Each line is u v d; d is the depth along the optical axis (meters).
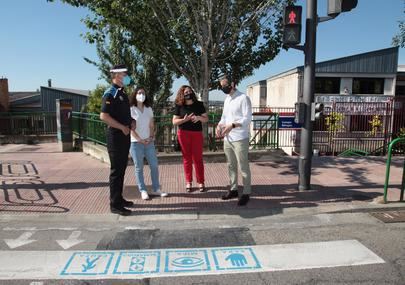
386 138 14.72
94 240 4.54
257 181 7.28
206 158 9.09
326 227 4.96
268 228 4.94
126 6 8.24
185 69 9.81
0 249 4.27
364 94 19.64
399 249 4.22
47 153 11.95
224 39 9.53
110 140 5.23
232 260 3.97
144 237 4.64
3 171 8.58
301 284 3.45
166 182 7.23
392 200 5.90
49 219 5.26
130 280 3.55
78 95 29.09
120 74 5.18
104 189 6.82
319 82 19.59
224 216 5.34
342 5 5.60
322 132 15.99
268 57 9.77
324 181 7.25
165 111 15.23
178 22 8.68
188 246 4.36
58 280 3.54
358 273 3.65
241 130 5.58
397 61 19.61
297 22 5.82
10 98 32.84
